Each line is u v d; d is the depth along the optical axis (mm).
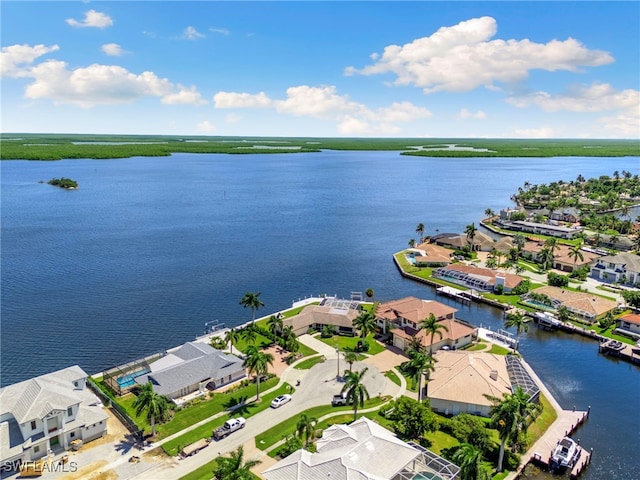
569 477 63594
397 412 70875
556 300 124000
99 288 137250
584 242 197875
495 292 136125
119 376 84812
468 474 53812
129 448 66500
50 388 67625
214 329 111312
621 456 68750
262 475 55906
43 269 153250
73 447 65750
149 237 197250
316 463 55344
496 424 65188
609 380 91625
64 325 112688
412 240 184750
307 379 86562
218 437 68500
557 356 101188
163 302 127938
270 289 140375
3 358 97125
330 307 114875
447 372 82500
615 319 115250
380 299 134250
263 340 104062
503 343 104062
